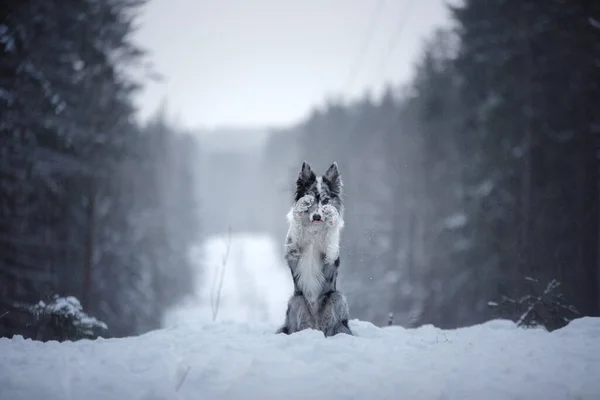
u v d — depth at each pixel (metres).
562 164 23.89
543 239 23.11
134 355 6.42
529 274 21.23
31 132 20.39
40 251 21.92
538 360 6.25
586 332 7.91
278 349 6.71
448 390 5.38
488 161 25.69
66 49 22.22
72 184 23.55
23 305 15.48
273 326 10.07
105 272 26.47
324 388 5.46
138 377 5.81
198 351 6.69
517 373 5.80
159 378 5.77
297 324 8.45
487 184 25.48
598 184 23.77
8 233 19.20
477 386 5.45
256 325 10.21
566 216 23.56
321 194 8.73
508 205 24.45
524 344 7.25
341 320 8.55
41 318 10.38
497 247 24.28
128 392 5.46
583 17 22.84
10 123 18.64
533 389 5.30
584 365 5.98
